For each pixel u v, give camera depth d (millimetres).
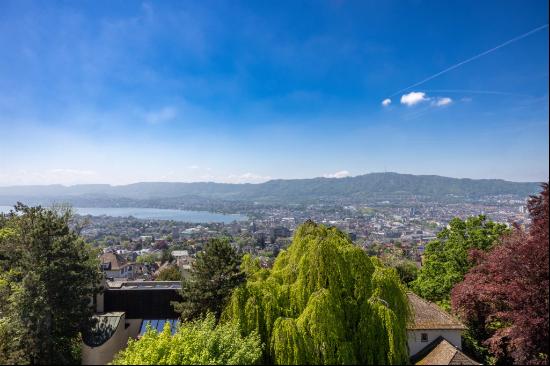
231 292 22594
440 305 32031
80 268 21734
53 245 20141
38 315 18656
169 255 101625
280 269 22812
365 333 18078
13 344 19188
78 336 22359
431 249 36750
